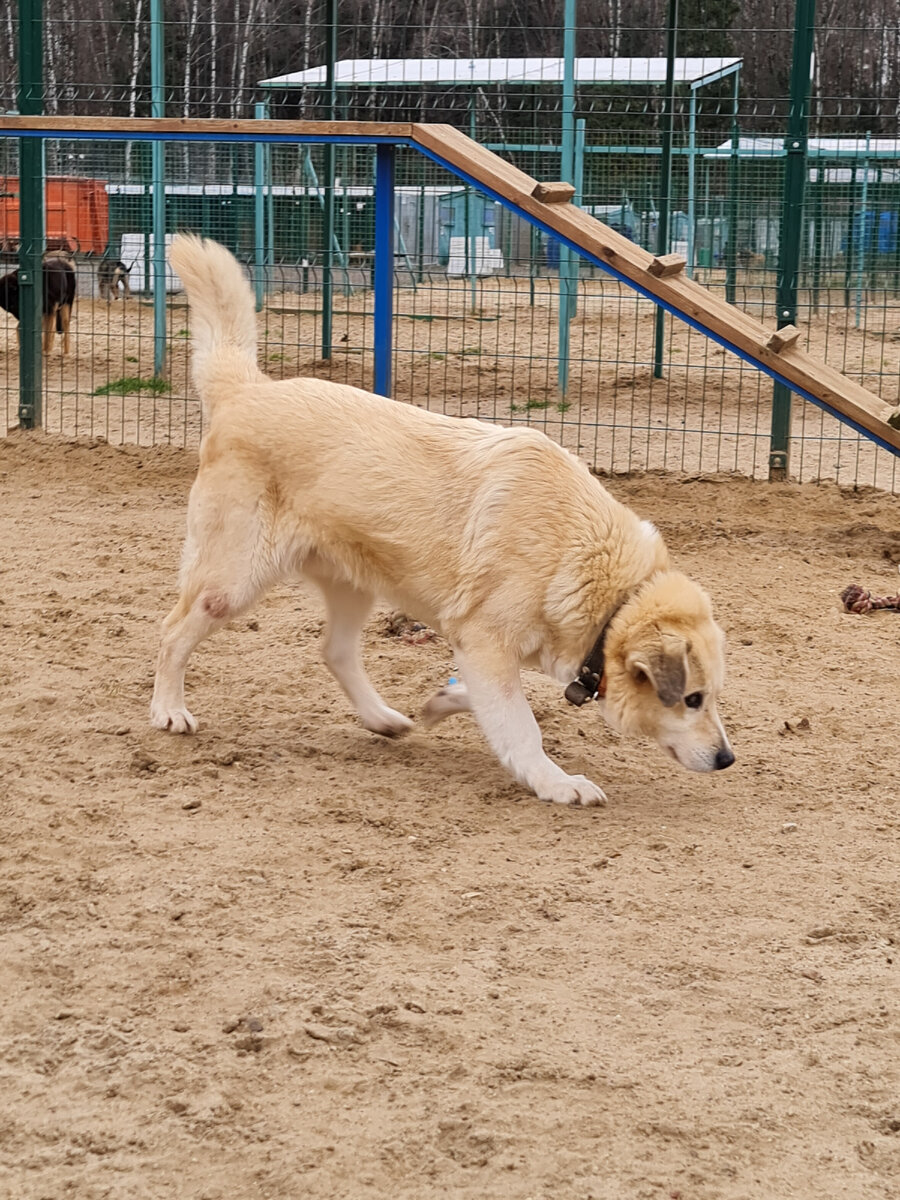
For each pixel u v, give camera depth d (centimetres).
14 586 375
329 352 740
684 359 835
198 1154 185
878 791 278
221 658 335
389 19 1238
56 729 291
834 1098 196
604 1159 186
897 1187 183
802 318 921
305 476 280
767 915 235
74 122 438
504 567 268
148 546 414
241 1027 205
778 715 311
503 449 274
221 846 250
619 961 222
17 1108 191
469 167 414
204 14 1173
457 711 290
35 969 216
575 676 273
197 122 429
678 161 827
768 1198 181
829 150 824
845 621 368
